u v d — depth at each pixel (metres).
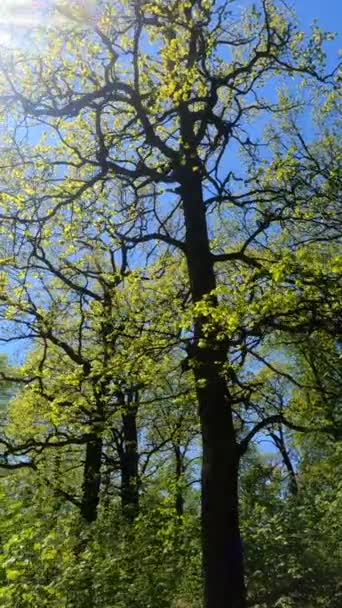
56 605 8.83
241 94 12.07
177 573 11.29
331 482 20.19
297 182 11.41
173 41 10.84
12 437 17.39
